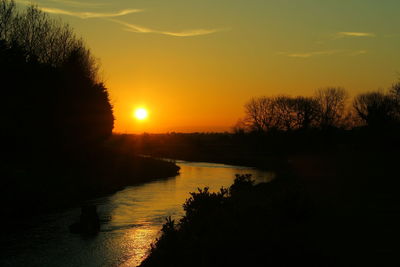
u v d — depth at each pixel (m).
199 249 10.23
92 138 48.22
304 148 86.56
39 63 39.12
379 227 14.79
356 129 77.56
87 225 20.47
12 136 34.69
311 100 96.12
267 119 103.19
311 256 10.44
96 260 15.84
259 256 10.15
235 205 14.07
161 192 36.22
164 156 98.69
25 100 35.88
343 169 46.31
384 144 49.75
